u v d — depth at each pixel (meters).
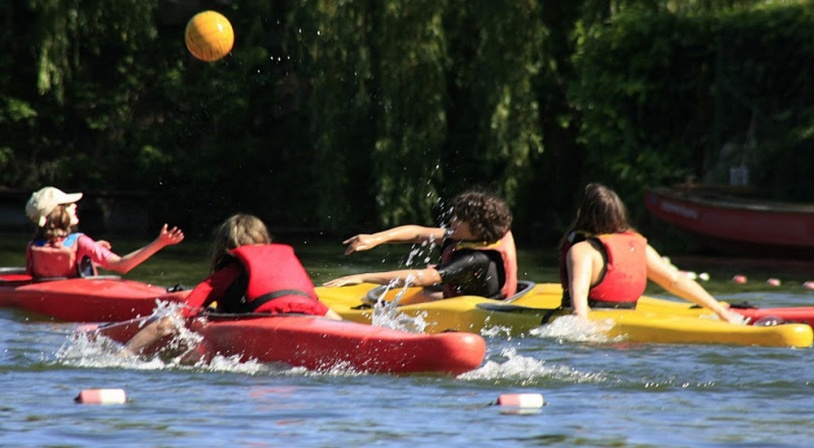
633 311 28.80
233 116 85.62
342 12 69.12
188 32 35.38
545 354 25.28
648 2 71.25
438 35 69.38
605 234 29.19
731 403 20.02
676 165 69.75
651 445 16.80
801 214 58.16
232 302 25.19
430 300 33.16
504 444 16.77
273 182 85.19
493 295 31.45
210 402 19.80
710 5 69.75
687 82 70.50
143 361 24.47
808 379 22.45
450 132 75.50
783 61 67.06
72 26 78.25
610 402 20.02
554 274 49.75
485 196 31.31
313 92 71.31
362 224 76.38
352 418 18.48
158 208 84.25
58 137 86.19
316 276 47.62
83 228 83.62
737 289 44.06
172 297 33.44
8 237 70.56
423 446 16.59
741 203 63.09
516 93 68.62
